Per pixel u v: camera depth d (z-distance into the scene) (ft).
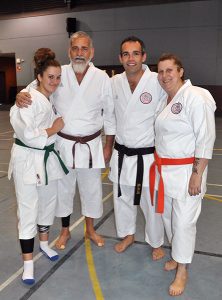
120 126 8.65
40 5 47.62
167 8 40.68
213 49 39.42
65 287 7.73
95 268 8.55
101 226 11.12
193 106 6.88
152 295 7.43
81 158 8.82
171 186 7.41
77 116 8.64
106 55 44.98
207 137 6.85
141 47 7.95
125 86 8.39
